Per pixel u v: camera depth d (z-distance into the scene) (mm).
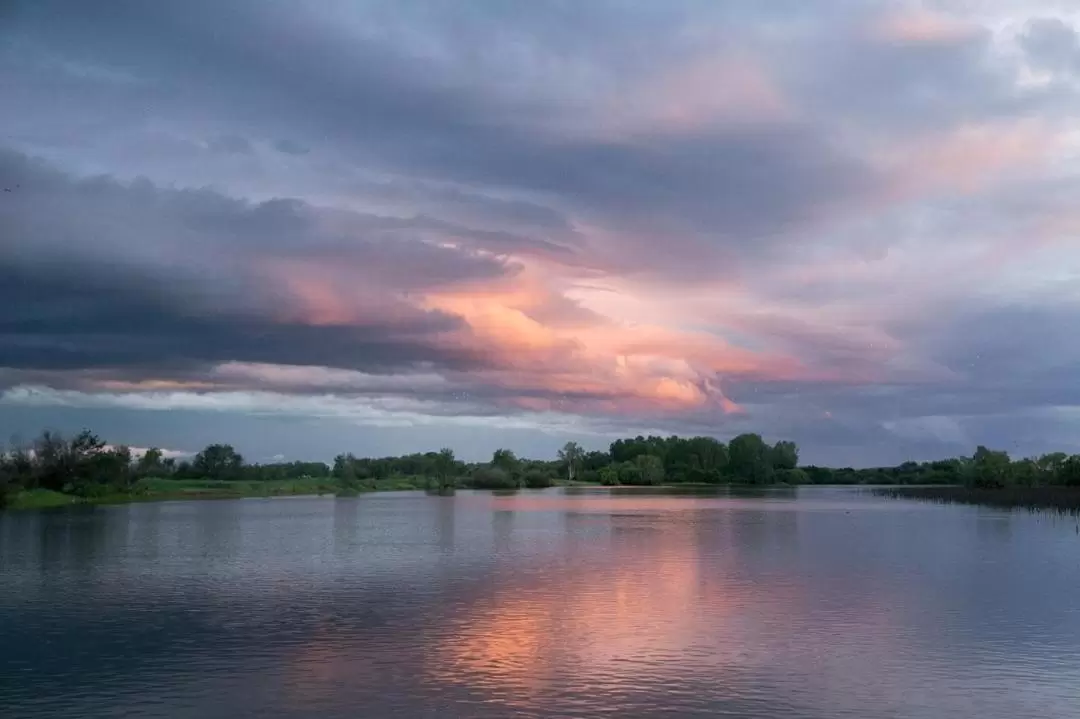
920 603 38312
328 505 136375
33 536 74000
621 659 28172
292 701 23891
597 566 51688
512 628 32969
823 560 54750
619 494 194125
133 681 25984
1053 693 24641
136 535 74938
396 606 37812
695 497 173000
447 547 64062
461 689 24891
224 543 67688
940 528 82000
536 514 108312
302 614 36062
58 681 26047
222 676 26453
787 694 24453
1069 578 46188
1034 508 114250
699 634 31812
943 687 25172
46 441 136625
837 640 30844
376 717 22469
